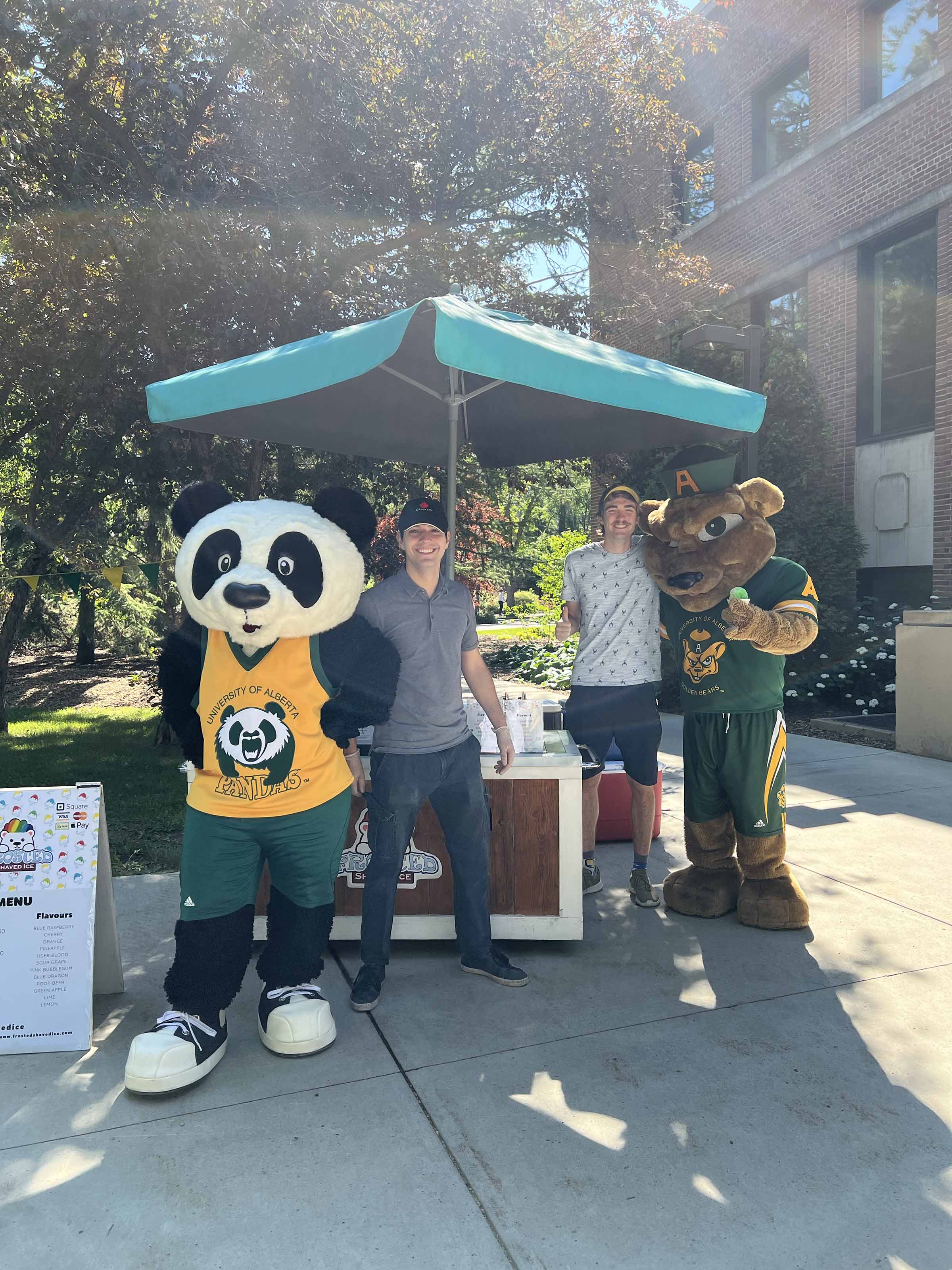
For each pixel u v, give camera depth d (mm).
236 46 6613
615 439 4633
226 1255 1938
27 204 6293
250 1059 2762
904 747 7234
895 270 10367
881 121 10172
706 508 3676
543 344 2732
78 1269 1901
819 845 4789
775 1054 2750
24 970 2852
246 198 6926
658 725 4000
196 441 7492
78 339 7449
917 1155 2258
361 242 7684
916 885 4203
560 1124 2396
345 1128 2391
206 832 2713
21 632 12719
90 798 2984
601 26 8367
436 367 4016
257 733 2674
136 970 3445
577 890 3543
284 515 2729
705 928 3787
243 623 2584
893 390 10469
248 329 7082
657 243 9688
